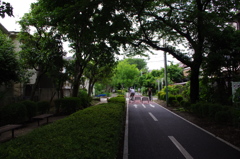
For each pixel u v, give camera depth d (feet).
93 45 36.68
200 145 17.72
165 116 37.22
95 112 20.33
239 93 26.61
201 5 36.09
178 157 14.71
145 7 32.12
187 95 60.85
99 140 10.00
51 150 8.11
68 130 12.12
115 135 11.90
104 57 39.50
